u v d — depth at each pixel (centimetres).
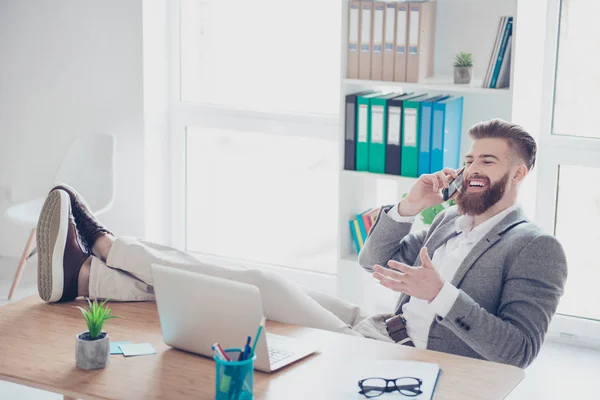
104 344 257
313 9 512
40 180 580
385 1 434
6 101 578
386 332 330
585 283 473
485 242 306
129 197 556
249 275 309
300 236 544
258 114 536
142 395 240
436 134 432
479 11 448
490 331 279
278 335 283
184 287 259
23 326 292
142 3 527
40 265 313
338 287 474
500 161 307
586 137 459
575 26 450
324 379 250
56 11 550
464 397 240
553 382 428
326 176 529
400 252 347
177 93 556
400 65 437
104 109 552
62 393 245
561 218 473
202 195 568
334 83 517
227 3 533
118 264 321
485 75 424
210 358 265
